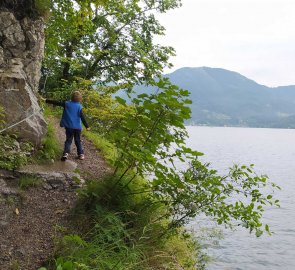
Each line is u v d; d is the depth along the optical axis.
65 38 19.23
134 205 6.25
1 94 7.66
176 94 5.08
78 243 4.93
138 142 5.43
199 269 6.58
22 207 5.98
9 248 4.95
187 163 5.86
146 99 5.24
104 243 5.00
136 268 4.88
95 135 12.09
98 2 13.67
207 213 5.79
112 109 11.80
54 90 18.25
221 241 23.00
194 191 5.76
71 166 8.14
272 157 131.12
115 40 23.33
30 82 9.55
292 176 76.00
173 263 5.58
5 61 8.80
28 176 6.84
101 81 22.91
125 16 23.58
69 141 8.54
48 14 10.70
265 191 53.09
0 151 6.86
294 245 25.86
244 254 21.58
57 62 22.08
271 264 21.03
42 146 8.30
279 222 34.06
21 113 7.84
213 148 163.00
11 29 9.09
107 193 6.24
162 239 6.02
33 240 5.25
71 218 5.95
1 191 6.05
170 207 6.14
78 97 8.87
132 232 5.52
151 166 5.69
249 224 5.56
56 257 4.84
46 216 5.92
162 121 5.32
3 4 9.05
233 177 5.84
